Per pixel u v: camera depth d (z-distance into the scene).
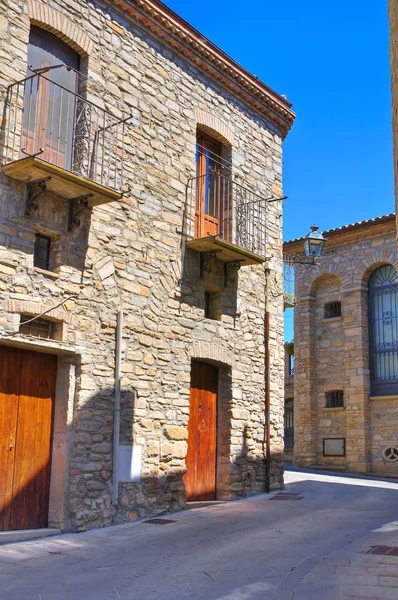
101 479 10.26
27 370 9.93
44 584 6.73
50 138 10.45
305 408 23.44
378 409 22.02
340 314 23.86
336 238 23.56
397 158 9.15
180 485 11.62
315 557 7.83
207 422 13.11
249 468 13.49
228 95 14.19
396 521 10.33
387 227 22.34
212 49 13.41
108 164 10.59
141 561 7.80
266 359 14.34
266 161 15.18
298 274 24.64
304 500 12.84
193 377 12.95
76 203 10.34
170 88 12.62
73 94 10.12
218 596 6.26
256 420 13.87
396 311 22.39
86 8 11.12
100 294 10.69
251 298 14.20
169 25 12.44
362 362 22.34
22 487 9.60
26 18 10.09
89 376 10.32
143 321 11.38
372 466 21.75
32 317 9.73
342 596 6.14
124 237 11.24
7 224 9.41
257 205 14.59
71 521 9.77
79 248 10.42
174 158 12.48
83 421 10.13
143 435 11.08
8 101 9.62
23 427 9.74
